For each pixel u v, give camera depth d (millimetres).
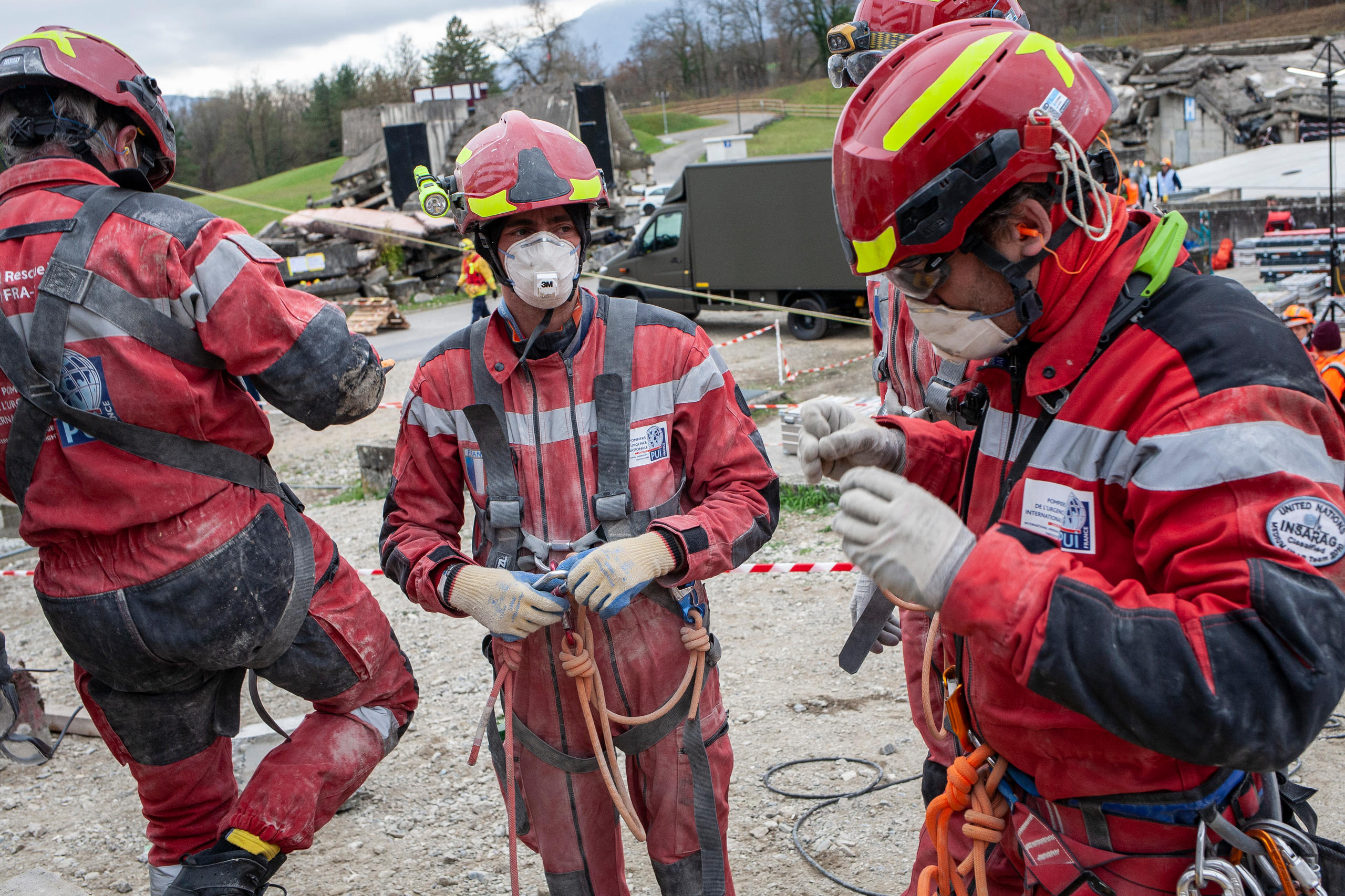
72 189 2285
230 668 2459
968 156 1362
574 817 2422
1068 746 1524
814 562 5996
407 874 3420
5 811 4020
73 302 2170
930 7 2582
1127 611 1277
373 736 2596
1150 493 1355
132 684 2391
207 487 2295
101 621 2287
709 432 2436
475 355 2346
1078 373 1462
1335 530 1259
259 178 78125
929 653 1869
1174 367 1373
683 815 2396
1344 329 11383
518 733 2420
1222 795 1498
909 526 1331
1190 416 1331
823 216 15508
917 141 1380
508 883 3340
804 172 15500
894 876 3164
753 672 4719
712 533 2277
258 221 39969
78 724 4648
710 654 2416
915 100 1389
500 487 2326
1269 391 1309
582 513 2340
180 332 2236
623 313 2375
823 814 3545
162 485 2238
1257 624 1226
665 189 36125
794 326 16172
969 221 1384
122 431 2209
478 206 2172
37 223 2225
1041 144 1349
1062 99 1376
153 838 2600
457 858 3504
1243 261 20922
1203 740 1234
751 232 16078
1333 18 71312
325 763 2479
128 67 2406
